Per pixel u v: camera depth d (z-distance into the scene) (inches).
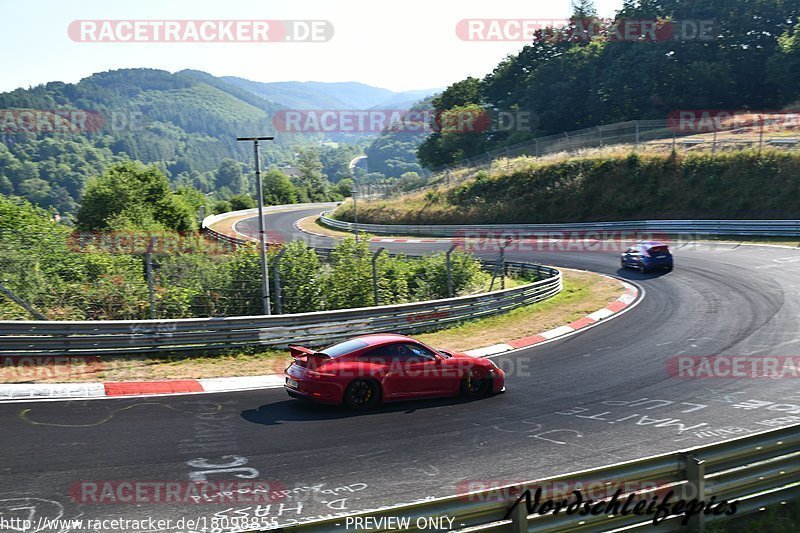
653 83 2711.6
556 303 1023.0
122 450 386.6
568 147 2402.8
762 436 310.0
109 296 799.1
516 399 531.2
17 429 416.2
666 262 1217.4
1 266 794.2
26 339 591.5
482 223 2140.7
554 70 3115.2
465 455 395.9
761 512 309.3
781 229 1416.1
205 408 484.7
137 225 1428.4
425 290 1069.8
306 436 424.5
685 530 285.4
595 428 452.1
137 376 572.1
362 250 973.8
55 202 7140.8
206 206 3078.2
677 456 286.0
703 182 1747.0
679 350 691.4
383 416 475.2
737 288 1005.2
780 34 2647.6
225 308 851.4
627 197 1875.0
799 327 751.1
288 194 4232.3
